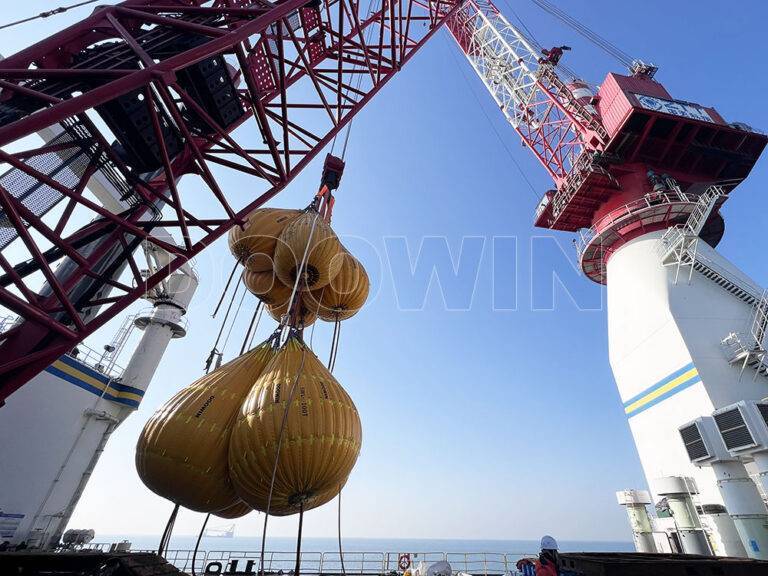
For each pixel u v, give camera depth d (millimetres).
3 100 7645
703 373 22750
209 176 9828
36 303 8477
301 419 7418
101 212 8523
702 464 18078
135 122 9078
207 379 8828
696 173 33469
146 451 7816
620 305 30078
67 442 22359
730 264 28875
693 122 30703
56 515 21391
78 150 10156
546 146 40031
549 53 40562
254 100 10656
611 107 33438
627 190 32688
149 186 10547
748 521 15711
